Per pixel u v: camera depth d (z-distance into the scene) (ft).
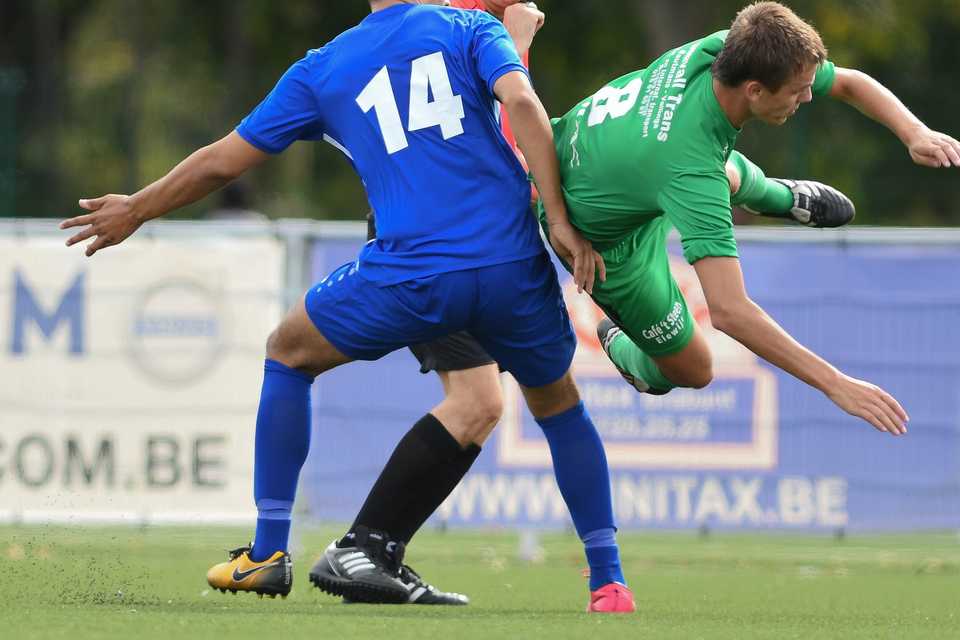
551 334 52.75
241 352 88.07
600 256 52.80
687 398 87.40
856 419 87.76
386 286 50.93
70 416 89.25
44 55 294.05
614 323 57.67
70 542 93.66
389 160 51.13
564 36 276.62
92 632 43.47
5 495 89.51
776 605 62.34
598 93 53.67
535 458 87.10
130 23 297.33
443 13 52.26
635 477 87.30
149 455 88.69
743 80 48.88
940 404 87.86
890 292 87.86
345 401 88.53
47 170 208.54
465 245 50.52
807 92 49.57
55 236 89.45
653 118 50.37
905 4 263.29
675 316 55.42
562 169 53.01
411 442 59.47
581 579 76.69
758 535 88.33
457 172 50.83
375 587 57.77
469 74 51.34
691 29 239.30
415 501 59.47
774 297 87.81
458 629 46.06
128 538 98.53
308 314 52.54
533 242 51.70
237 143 53.57
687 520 87.40
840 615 56.65
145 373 88.74
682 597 66.69
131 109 287.28
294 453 54.13
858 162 212.84
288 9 285.02
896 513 87.81
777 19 48.98
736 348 87.20
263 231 87.92
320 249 87.66
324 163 282.77
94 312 89.10
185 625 45.78
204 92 297.12
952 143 53.47
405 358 88.28
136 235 88.74
